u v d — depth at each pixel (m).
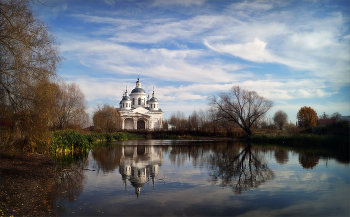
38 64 13.93
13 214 6.68
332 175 11.91
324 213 7.00
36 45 13.72
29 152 16.59
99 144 35.38
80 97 38.56
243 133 59.84
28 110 13.39
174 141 45.00
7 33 12.36
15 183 9.69
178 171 13.05
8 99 12.79
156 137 59.25
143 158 18.53
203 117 79.00
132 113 86.69
